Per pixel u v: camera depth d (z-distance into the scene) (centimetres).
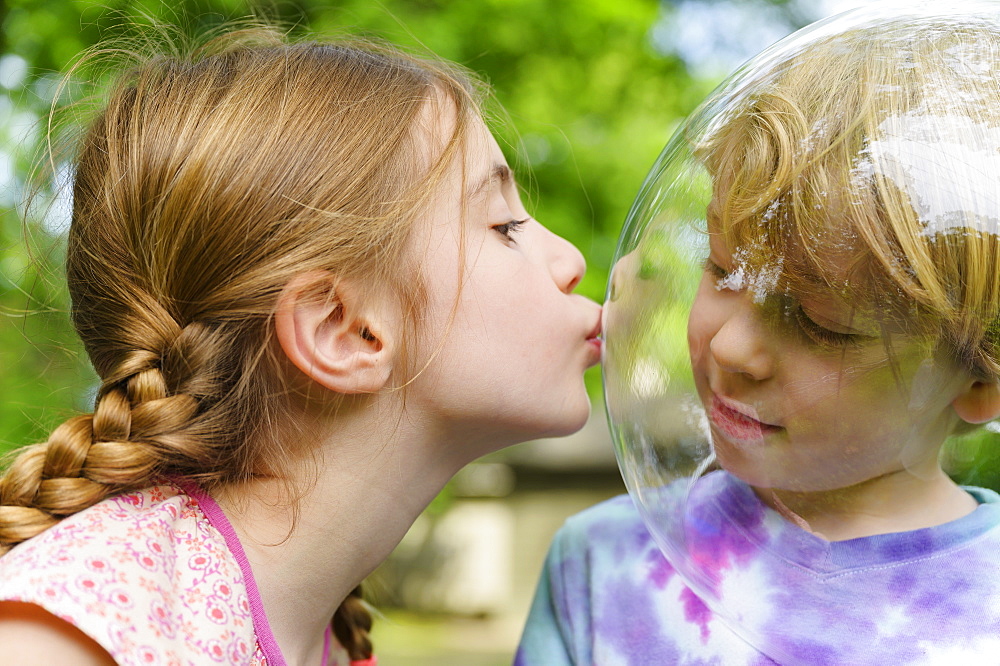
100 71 85
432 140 72
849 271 61
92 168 72
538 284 73
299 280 68
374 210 69
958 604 62
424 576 438
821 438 63
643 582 75
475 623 423
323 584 71
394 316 70
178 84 72
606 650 74
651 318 67
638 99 211
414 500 73
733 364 63
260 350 69
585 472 618
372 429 70
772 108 64
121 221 70
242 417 69
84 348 75
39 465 67
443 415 71
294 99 71
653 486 68
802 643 64
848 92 63
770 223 62
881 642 63
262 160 69
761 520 65
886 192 61
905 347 61
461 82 80
